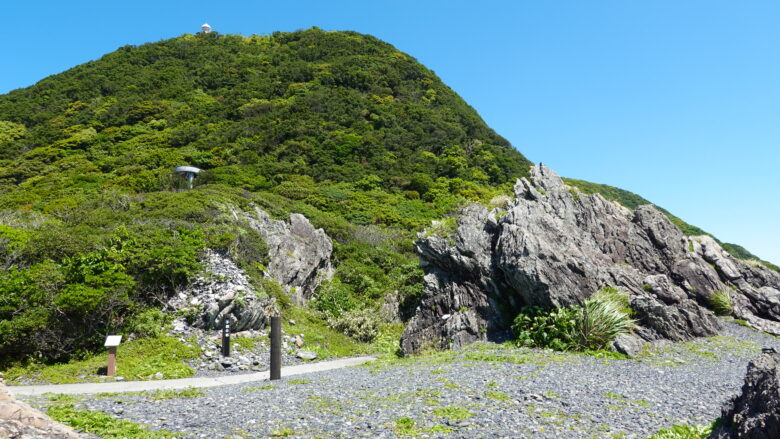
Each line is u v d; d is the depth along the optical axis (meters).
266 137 51.78
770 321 16.39
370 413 7.73
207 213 23.02
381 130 57.56
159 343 15.01
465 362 12.03
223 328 16.27
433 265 18.17
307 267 23.91
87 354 14.21
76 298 13.84
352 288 25.25
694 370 11.26
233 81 71.19
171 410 8.12
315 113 58.81
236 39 92.62
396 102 66.50
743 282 18.36
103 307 14.73
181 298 16.88
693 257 18.48
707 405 8.34
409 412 7.70
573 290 14.37
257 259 21.20
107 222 21.08
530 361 11.63
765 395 5.36
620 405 8.19
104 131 57.53
